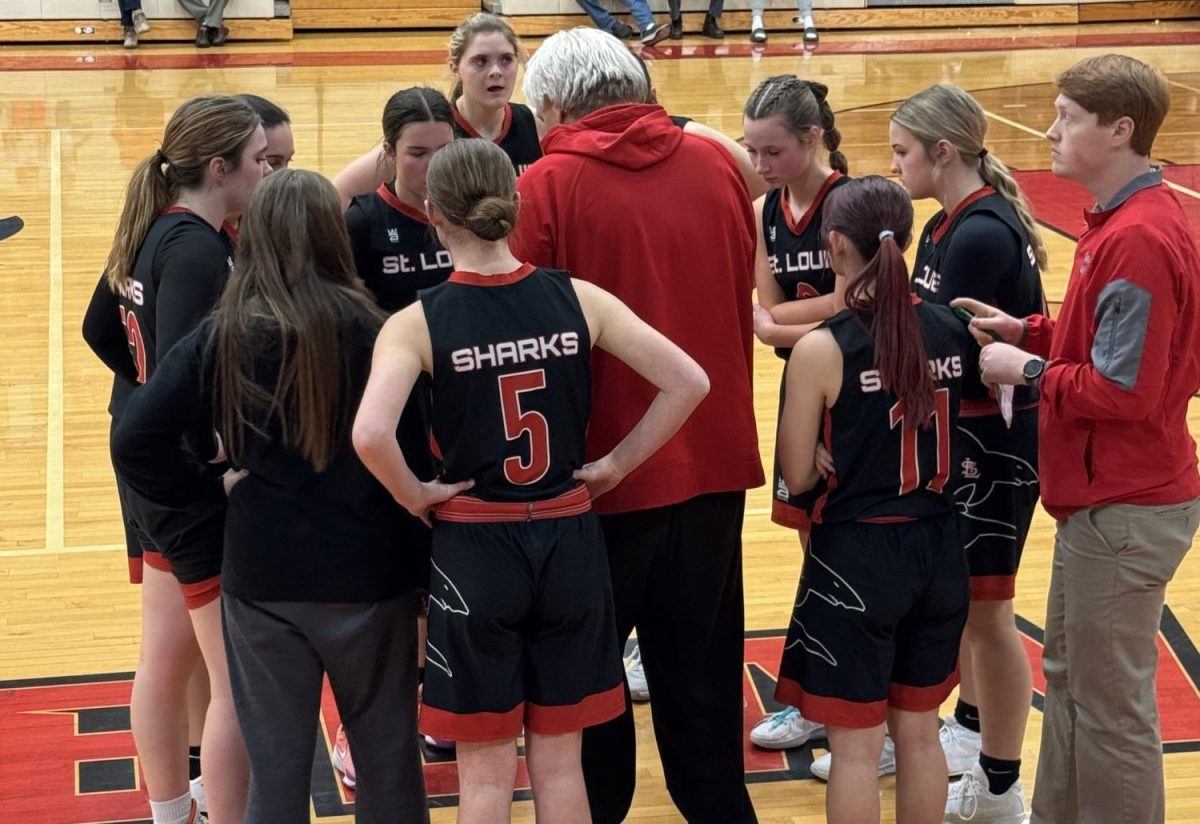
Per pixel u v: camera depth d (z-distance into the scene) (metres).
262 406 2.60
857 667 2.94
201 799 3.44
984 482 3.28
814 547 3.00
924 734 3.02
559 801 2.72
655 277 2.90
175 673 3.12
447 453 2.64
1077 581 2.94
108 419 6.18
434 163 2.61
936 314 2.99
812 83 3.57
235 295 2.61
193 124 2.93
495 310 2.61
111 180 9.80
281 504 2.65
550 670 2.69
